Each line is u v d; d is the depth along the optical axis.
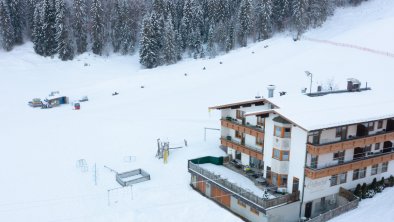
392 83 71.06
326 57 93.12
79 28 123.25
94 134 61.53
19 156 52.91
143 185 43.31
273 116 37.31
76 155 53.03
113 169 48.00
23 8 128.25
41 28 119.19
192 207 38.03
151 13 124.44
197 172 41.56
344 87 72.50
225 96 78.06
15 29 123.62
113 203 39.72
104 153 53.50
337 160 36.69
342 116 35.09
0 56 115.88
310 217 36.12
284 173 36.84
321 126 32.72
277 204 33.81
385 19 114.38
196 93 82.25
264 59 102.19
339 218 33.53
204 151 50.66
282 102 37.88
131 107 76.44
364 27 110.69
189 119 66.69
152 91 87.31
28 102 83.38
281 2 125.81
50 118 71.56
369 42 97.56
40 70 110.19
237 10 131.88
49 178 45.91
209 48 119.12
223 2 128.88
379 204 36.00
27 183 44.69
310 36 116.06
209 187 40.19
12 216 37.47
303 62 92.38
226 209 38.03
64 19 119.00
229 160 45.22
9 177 46.31
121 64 120.50
